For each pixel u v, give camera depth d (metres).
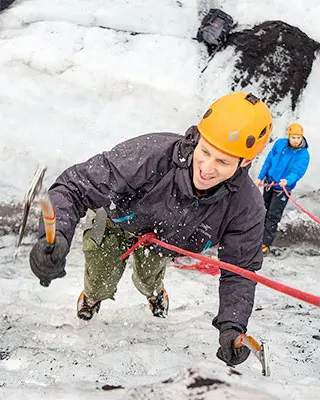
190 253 3.39
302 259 7.45
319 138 8.07
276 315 5.58
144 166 3.23
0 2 8.55
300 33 8.29
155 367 3.79
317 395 2.49
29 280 5.60
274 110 8.16
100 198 3.28
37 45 8.06
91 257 4.24
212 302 5.76
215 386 2.24
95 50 8.12
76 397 2.53
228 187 3.23
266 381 2.58
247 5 8.55
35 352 3.84
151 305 4.98
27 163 7.26
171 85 7.98
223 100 3.14
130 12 8.62
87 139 7.54
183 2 8.85
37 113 7.60
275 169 7.24
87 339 4.34
